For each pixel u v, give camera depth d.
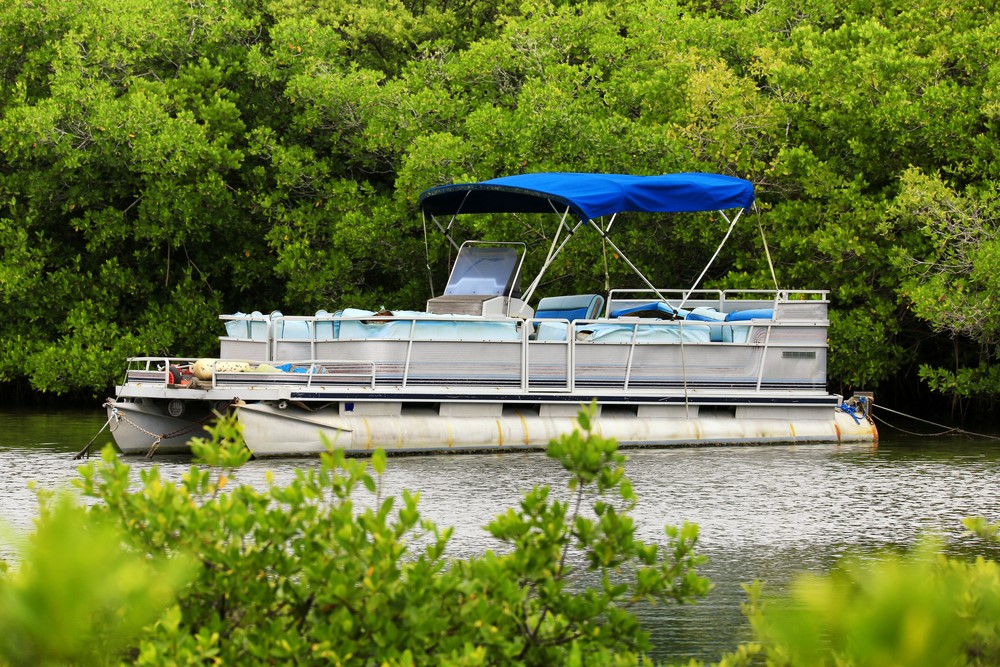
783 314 40.47
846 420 41.31
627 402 38.12
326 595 9.12
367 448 34.34
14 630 5.70
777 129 52.62
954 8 52.97
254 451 33.16
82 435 41.56
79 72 51.88
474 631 9.51
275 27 58.28
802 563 20.80
